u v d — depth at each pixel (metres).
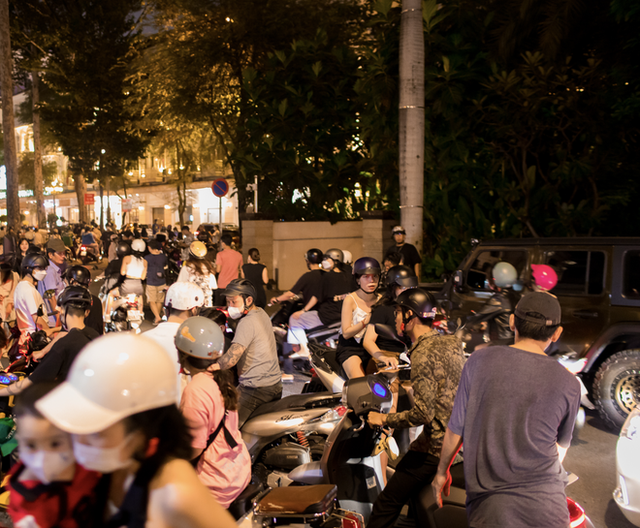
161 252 12.01
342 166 16.91
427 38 13.59
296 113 17.55
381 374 3.79
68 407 1.44
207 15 23.56
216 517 1.53
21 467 1.58
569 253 6.66
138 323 10.33
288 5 22.62
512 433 2.47
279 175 17.12
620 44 11.90
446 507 3.19
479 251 7.48
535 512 2.40
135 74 27.20
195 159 41.41
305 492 2.97
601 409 6.17
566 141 12.77
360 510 3.66
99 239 32.84
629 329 6.13
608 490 4.84
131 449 1.48
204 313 7.03
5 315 8.88
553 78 12.45
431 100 13.68
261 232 17.19
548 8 12.23
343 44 19.84
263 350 4.78
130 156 42.22
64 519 1.53
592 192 12.39
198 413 2.99
